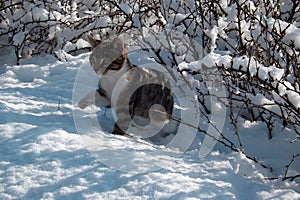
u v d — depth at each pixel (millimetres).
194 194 1817
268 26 2223
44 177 1879
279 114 2158
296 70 2119
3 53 3393
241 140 2303
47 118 2271
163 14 2883
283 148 2254
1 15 3373
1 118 2211
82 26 3359
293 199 1843
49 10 3312
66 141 2070
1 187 1847
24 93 2578
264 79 2025
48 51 3340
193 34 2660
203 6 2855
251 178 1995
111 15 3227
